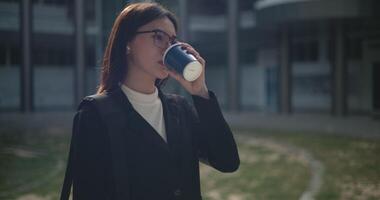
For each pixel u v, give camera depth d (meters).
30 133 21.66
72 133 1.83
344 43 27.45
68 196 1.85
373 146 15.73
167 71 1.87
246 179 11.05
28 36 32.69
